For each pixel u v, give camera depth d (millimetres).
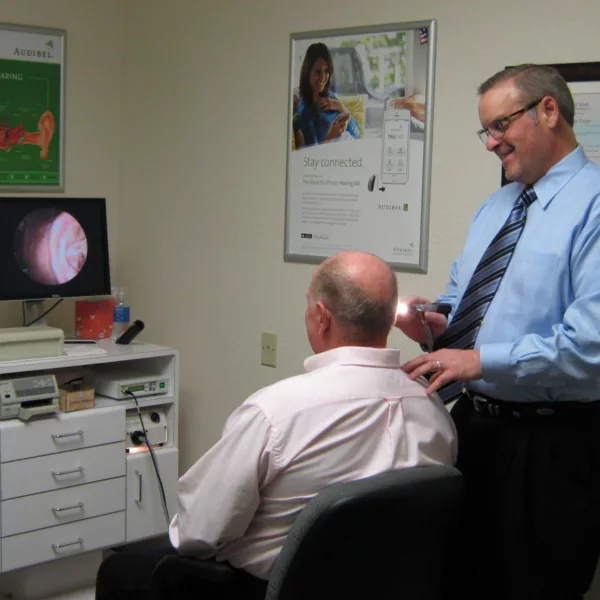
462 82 2441
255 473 1603
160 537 3152
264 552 1663
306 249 2863
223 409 3223
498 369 1732
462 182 2467
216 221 3168
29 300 2986
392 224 2635
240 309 3117
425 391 1734
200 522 1661
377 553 1527
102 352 2850
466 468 1944
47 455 2682
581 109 2207
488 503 1903
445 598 2010
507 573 1867
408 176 2582
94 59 3381
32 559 2686
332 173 2770
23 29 3164
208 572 1674
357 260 1684
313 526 1448
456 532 1975
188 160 3244
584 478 1839
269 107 2949
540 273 1808
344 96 2711
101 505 2822
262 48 2951
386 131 2619
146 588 1835
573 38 2217
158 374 3027
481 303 1910
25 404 2682
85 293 3088
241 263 3096
